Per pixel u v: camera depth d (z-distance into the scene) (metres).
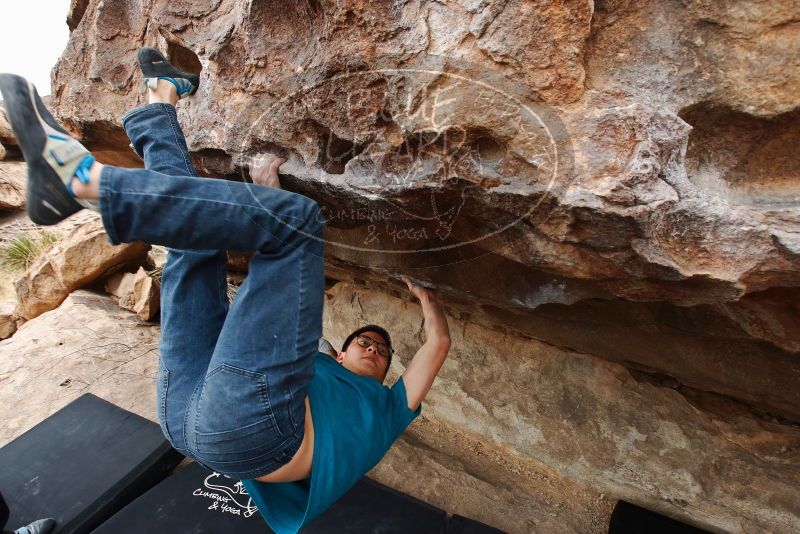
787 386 1.22
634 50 0.75
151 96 1.08
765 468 1.49
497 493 1.92
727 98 0.73
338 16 0.83
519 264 1.19
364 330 1.47
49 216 0.75
